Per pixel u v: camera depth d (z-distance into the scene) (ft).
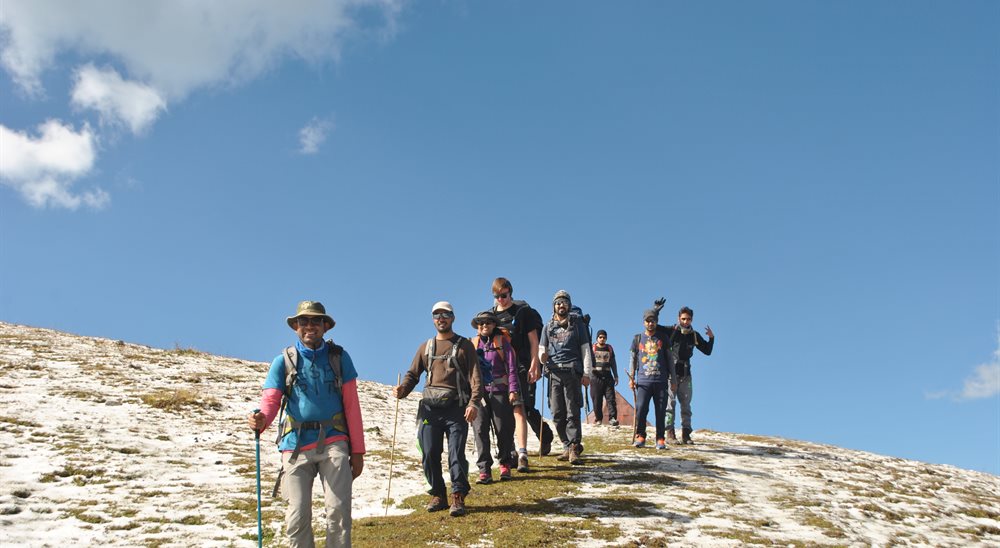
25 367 43.80
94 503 25.29
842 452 46.70
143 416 38.22
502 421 31.22
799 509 29.40
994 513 33.12
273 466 33.24
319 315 19.61
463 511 25.64
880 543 26.27
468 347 26.37
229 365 56.70
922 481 39.19
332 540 18.43
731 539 24.49
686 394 44.75
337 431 19.22
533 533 23.61
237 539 23.27
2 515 23.26
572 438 34.65
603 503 27.78
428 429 26.12
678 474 33.96
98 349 53.67
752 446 45.73
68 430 33.27
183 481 29.09
